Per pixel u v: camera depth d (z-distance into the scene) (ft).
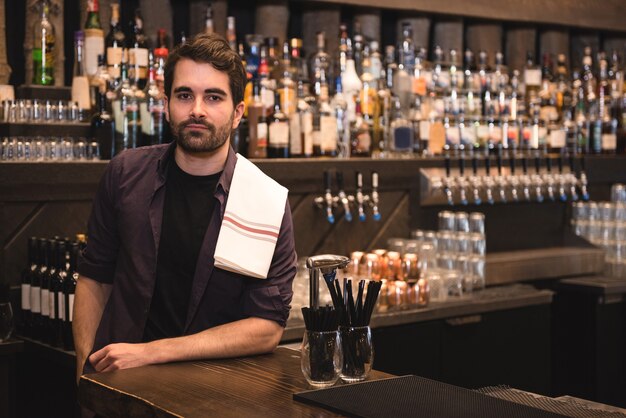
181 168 8.07
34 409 11.60
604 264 16.90
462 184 15.62
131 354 7.32
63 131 11.87
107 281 8.47
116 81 12.17
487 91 16.65
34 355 11.55
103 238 8.35
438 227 15.80
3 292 10.60
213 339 7.57
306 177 13.55
